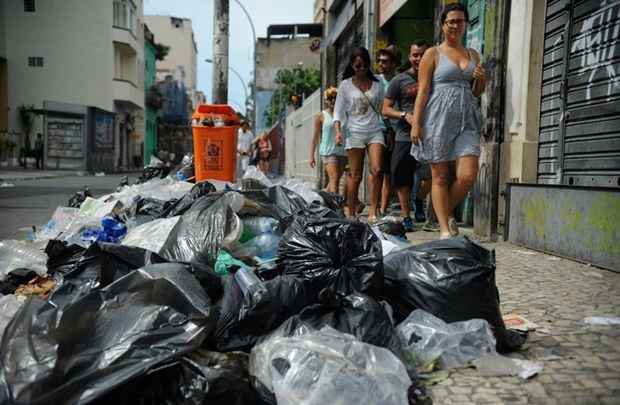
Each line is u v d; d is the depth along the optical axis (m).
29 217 7.19
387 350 2.09
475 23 5.98
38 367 1.69
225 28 7.83
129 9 35.59
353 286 2.57
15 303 2.51
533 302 3.12
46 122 31.09
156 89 48.78
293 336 2.15
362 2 10.87
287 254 2.71
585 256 3.99
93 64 33.25
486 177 5.18
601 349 2.45
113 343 1.91
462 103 4.32
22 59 31.92
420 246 2.84
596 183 4.04
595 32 4.04
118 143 37.44
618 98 3.80
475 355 2.38
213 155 6.28
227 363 2.04
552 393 2.07
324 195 5.11
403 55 9.24
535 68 4.79
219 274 2.79
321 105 15.16
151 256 2.59
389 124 6.40
